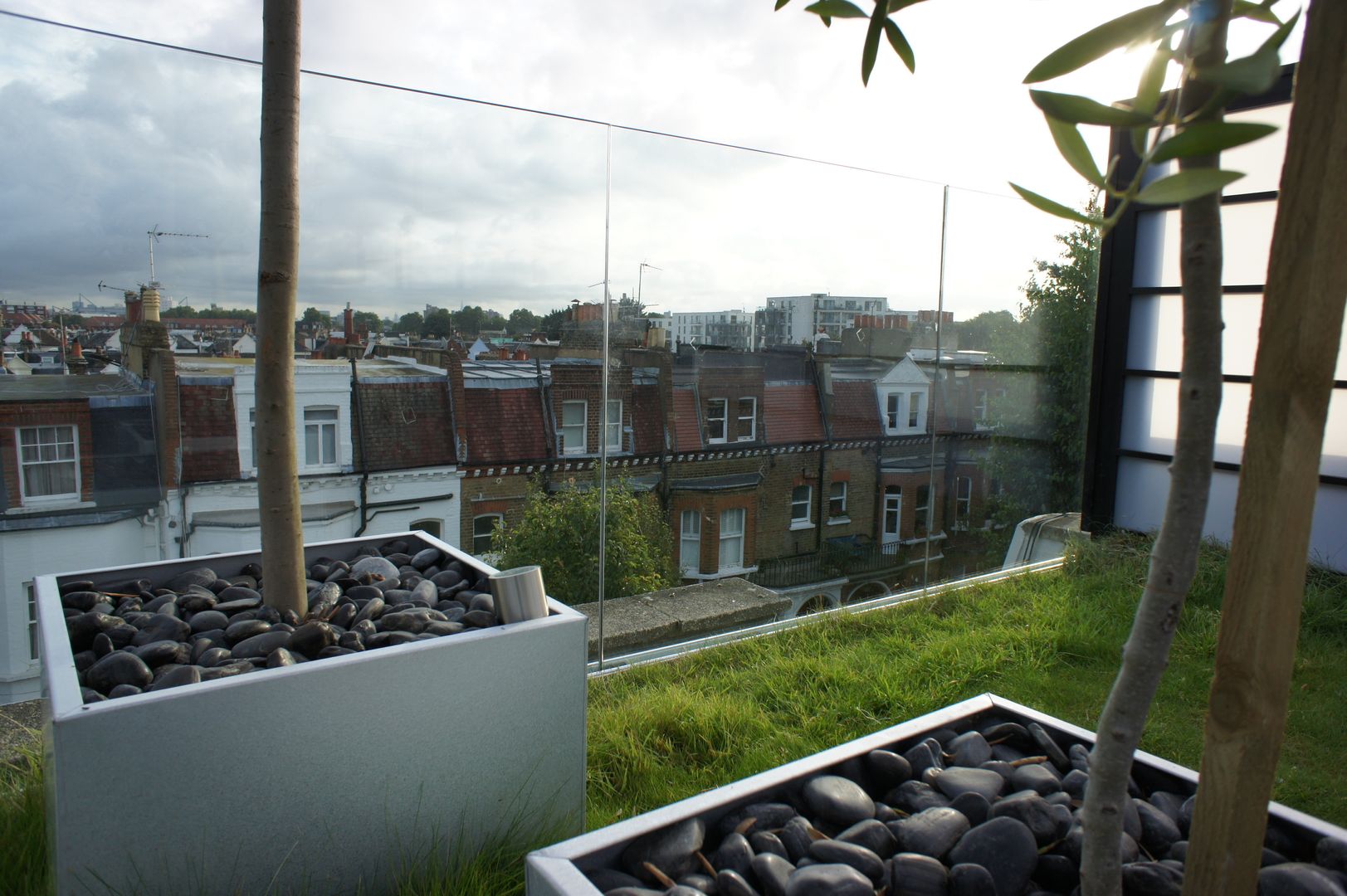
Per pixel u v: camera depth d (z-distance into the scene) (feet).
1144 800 6.21
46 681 6.79
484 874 7.24
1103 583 18.06
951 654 13.87
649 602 14.24
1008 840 5.24
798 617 15.76
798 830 5.44
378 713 7.00
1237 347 19.93
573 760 8.14
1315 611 16.56
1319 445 3.88
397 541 11.25
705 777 9.87
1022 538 20.59
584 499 13.51
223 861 6.43
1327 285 3.68
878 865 5.08
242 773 6.46
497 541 12.85
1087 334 21.39
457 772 7.47
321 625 7.59
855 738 11.01
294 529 8.85
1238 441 20.02
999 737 6.98
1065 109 2.81
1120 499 21.81
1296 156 3.67
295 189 8.54
